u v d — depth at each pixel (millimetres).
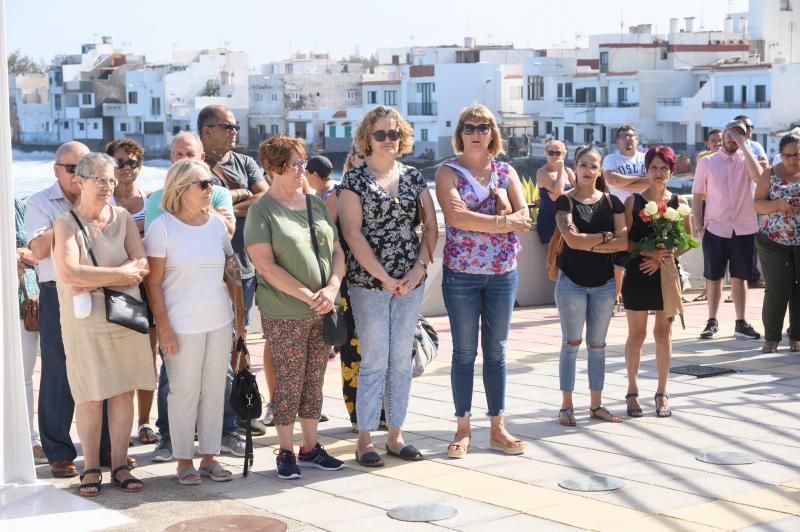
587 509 5738
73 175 6484
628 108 69438
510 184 6879
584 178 7348
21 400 6219
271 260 6340
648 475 6316
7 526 5586
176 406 6301
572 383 7500
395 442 6836
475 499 5957
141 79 99375
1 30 6008
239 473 6551
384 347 6680
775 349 9805
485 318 6895
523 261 12969
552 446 6984
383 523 5598
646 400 8141
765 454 6691
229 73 97688
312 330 6484
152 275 6230
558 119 76000
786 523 5445
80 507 5887
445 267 6875
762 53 73250
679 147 68562
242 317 6500
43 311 6512
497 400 6926
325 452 6688
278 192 6480
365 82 91875
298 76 92875
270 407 7594
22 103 109625
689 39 72312
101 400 6078
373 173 6645
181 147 6891
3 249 6105
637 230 7625
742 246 10430
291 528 5547
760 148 10711
